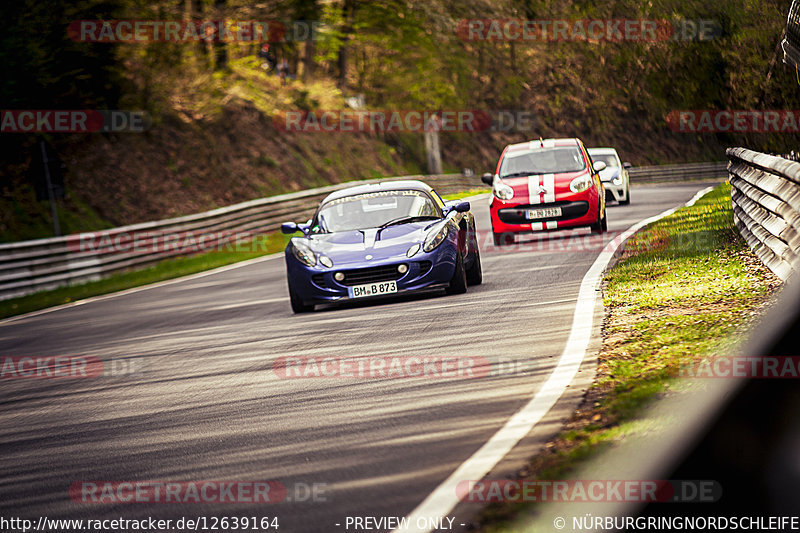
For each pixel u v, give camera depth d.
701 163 163.12
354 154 140.00
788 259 24.50
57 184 64.69
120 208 88.75
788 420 5.22
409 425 15.74
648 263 32.34
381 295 31.59
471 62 174.00
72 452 17.11
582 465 11.80
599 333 21.95
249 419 17.83
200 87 103.62
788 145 41.25
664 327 21.23
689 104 56.72
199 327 32.91
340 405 17.97
